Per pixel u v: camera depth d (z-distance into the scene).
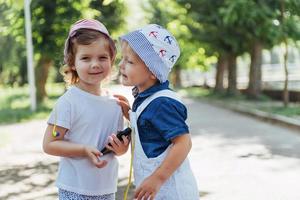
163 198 2.68
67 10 18.17
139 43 2.69
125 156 8.66
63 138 2.94
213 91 28.83
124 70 2.76
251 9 15.45
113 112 3.03
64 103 2.92
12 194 6.28
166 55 2.71
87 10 18.05
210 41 23.31
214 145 9.95
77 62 2.95
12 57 28.22
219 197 5.92
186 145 2.62
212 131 12.35
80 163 2.93
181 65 36.78
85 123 2.95
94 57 2.93
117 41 3.25
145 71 2.71
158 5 22.92
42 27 18.39
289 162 7.96
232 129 12.70
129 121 2.97
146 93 2.71
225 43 23.03
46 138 2.94
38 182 6.97
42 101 22.00
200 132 12.18
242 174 7.13
